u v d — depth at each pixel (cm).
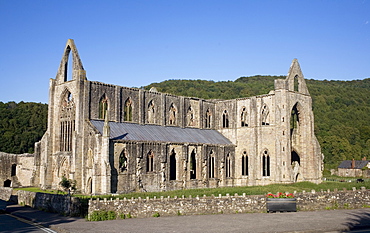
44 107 15562
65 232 3375
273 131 8612
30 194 5438
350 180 11362
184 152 8000
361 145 17012
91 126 7056
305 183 8150
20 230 3538
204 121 9638
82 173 7019
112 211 4091
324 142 16850
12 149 12600
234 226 3544
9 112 14525
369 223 3706
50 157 7762
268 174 8762
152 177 7381
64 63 7962
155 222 3800
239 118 9319
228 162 9112
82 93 7256
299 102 8912
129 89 8119
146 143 7331
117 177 6781
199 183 8288
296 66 9075
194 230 3362
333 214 4284
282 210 4425
